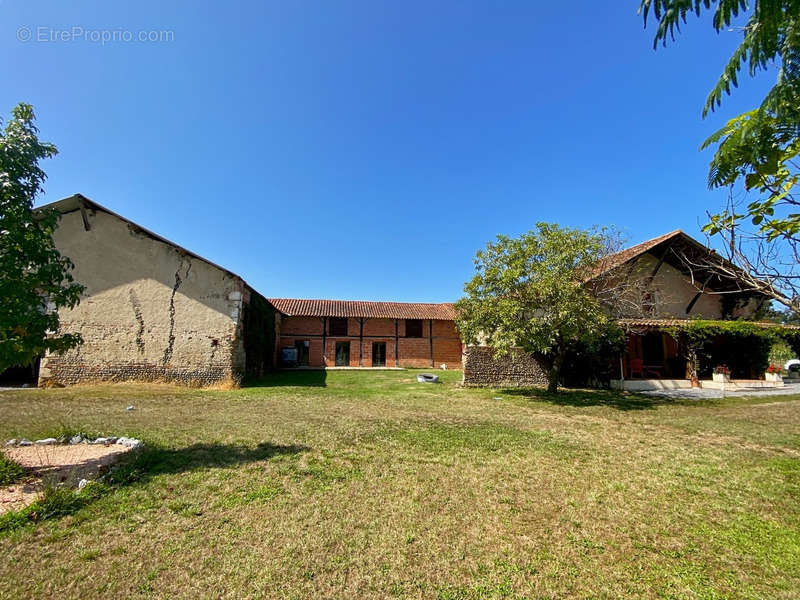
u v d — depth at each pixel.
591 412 10.59
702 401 12.47
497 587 2.93
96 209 14.51
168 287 14.65
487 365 15.70
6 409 9.09
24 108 4.89
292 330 27.09
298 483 4.84
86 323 14.04
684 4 1.66
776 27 1.59
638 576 3.12
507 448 6.73
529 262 12.65
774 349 17.47
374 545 3.46
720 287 17.64
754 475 5.53
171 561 3.14
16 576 2.89
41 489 4.41
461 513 4.14
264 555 3.26
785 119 1.91
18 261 4.62
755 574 3.19
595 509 4.32
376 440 7.04
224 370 14.56
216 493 4.46
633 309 16.66
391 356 27.77
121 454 5.64
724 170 2.31
